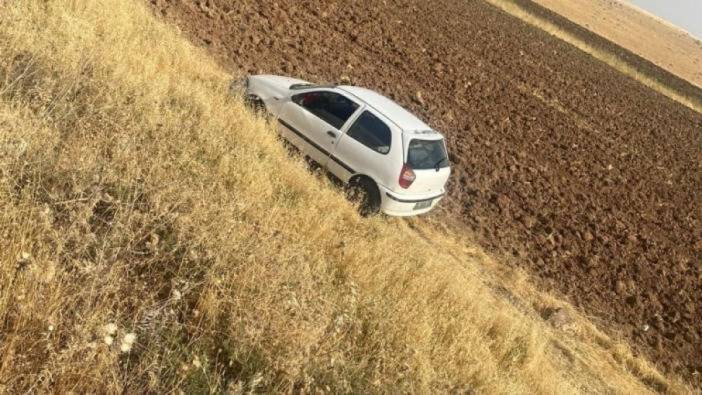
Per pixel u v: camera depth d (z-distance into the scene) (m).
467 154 14.34
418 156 9.16
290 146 9.95
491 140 15.99
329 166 9.57
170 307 3.80
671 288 12.17
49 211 3.51
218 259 4.39
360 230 7.59
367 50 18.95
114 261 3.70
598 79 31.98
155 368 3.17
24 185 4.09
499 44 29.28
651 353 10.04
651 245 13.66
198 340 3.73
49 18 7.35
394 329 5.23
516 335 7.35
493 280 9.80
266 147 8.34
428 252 8.63
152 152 5.66
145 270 4.06
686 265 13.44
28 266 3.04
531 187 14.19
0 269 3.10
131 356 3.35
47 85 5.47
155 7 13.23
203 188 5.48
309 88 9.95
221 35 14.12
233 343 3.86
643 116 27.56
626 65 42.56
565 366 8.04
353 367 4.33
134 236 4.09
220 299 4.08
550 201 13.88
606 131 22.27
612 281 11.62
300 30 17.52
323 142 9.58
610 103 27.42
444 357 5.46
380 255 6.78
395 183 8.96
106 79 6.61
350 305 4.98
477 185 13.10
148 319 3.54
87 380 2.91
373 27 21.83
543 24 42.94
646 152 21.56
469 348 5.82
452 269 8.51
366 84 15.69
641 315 10.95
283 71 13.85
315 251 5.99
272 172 7.46
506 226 11.98
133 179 4.69
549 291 10.46
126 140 5.20
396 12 26.19
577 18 72.31
